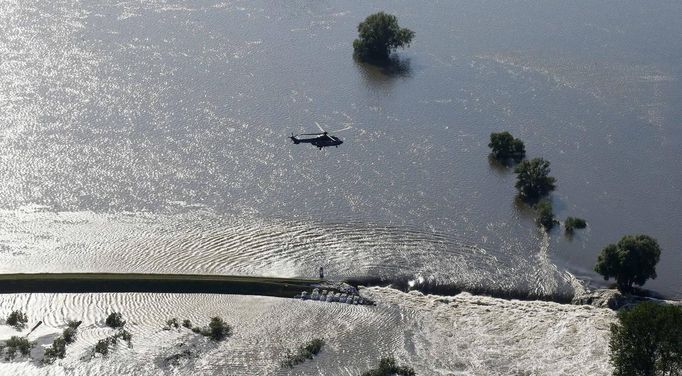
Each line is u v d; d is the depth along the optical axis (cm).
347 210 16688
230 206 16538
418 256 15275
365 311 13475
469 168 18675
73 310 13175
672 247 16012
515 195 17675
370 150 19150
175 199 16625
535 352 12612
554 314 13600
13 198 16200
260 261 14762
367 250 15338
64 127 18912
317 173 18025
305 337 12775
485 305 13850
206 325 12938
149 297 13538
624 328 11569
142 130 19112
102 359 11969
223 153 18475
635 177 18625
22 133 18512
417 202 17175
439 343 12775
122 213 16012
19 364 11800
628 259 14062
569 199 17600
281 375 11894
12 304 13262
